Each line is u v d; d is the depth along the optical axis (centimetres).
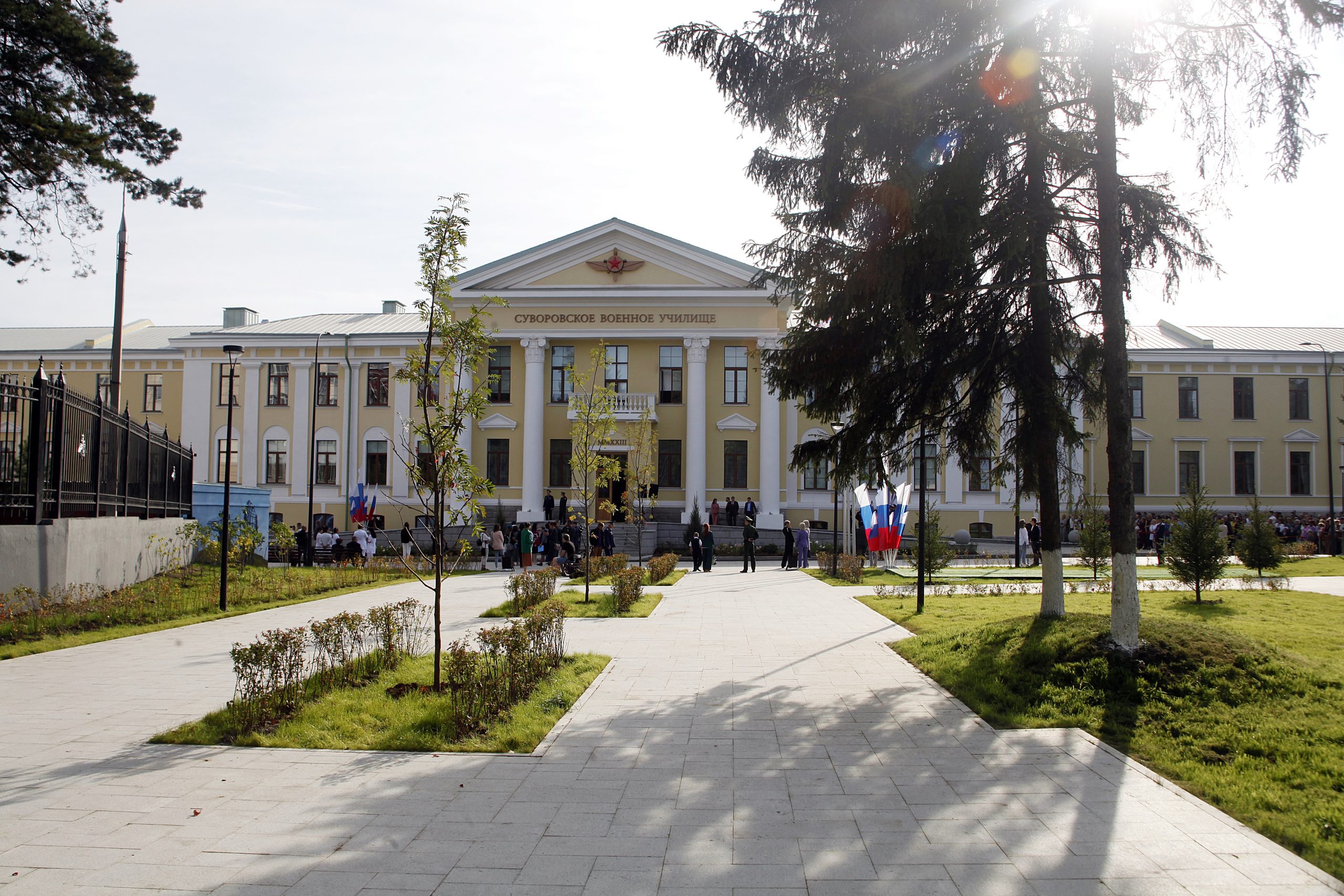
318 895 436
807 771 648
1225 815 551
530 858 485
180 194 1922
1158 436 4709
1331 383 4691
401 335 4706
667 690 944
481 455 4516
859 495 2969
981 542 4331
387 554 3766
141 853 488
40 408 1483
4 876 455
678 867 472
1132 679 853
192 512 2372
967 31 1050
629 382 4469
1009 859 482
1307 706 770
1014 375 1240
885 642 1296
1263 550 2086
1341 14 934
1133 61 1054
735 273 4388
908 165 1062
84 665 1097
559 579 2491
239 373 4800
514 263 4472
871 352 1180
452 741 721
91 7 1825
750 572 2936
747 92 1149
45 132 1670
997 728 776
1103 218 1012
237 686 838
